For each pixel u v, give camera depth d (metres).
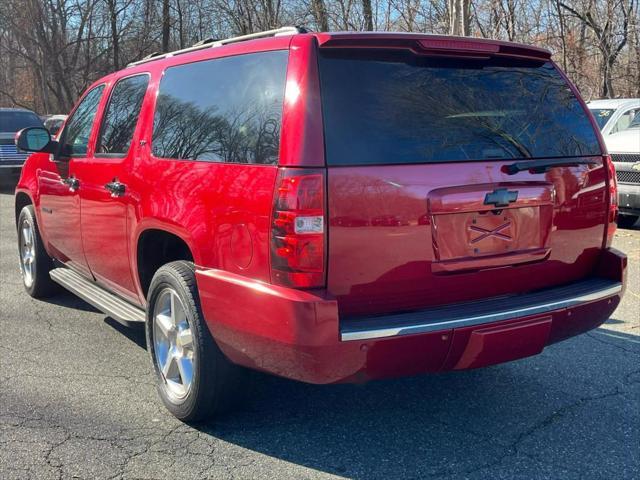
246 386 3.61
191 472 3.13
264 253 2.98
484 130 3.27
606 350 4.77
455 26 11.36
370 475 3.12
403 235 2.99
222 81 3.50
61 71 30.84
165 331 3.72
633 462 3.24
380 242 2.95
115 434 3.48
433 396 4.02
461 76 3.33
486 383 4.21
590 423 3.66
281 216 2.88
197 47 3.97
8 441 3.40
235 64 3.44
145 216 3.82
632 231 9.59
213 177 3.30
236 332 3.13
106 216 4.35
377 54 3.14
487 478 3.10
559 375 4.33
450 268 3.11
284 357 2.95
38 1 29.47
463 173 3.12
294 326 2.83
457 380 4.25
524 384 4.19
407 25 16.45
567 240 3.51
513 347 3.17
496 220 3.22
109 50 31.09
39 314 5.59
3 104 36.56
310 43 3.02
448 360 3.06
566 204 3.46
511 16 14.73
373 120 3.02
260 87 3.21
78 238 4.88
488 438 3.49
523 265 3.35
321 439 3.47
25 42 31.75
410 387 4.15
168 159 3.71
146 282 4.14
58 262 5.77
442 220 3.07
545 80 3.62
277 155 2.97
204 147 3.47
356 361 2.89
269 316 2.93
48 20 30.50
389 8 16.56
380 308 3.03
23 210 5.96
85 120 5.00
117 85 4.62
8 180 15.41
